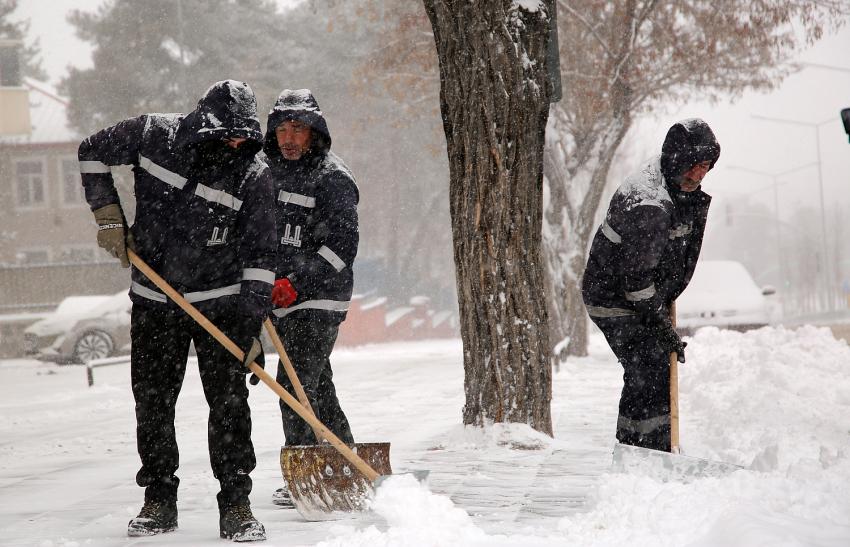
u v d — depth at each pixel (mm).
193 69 120750
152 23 119562
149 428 13703
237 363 13562
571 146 58656
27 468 21953
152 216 13773
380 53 71812
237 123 13281
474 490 15875
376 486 12625
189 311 13336
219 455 13195
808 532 9859
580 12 61188
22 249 140375
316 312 16344
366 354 74812
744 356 35312
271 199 13898
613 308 16375
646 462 13375
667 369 16219
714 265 65375
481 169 21266
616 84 56906
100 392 46969
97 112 119625
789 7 57906
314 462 13977
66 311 78375
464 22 21344
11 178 140000
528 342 21203
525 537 11844
